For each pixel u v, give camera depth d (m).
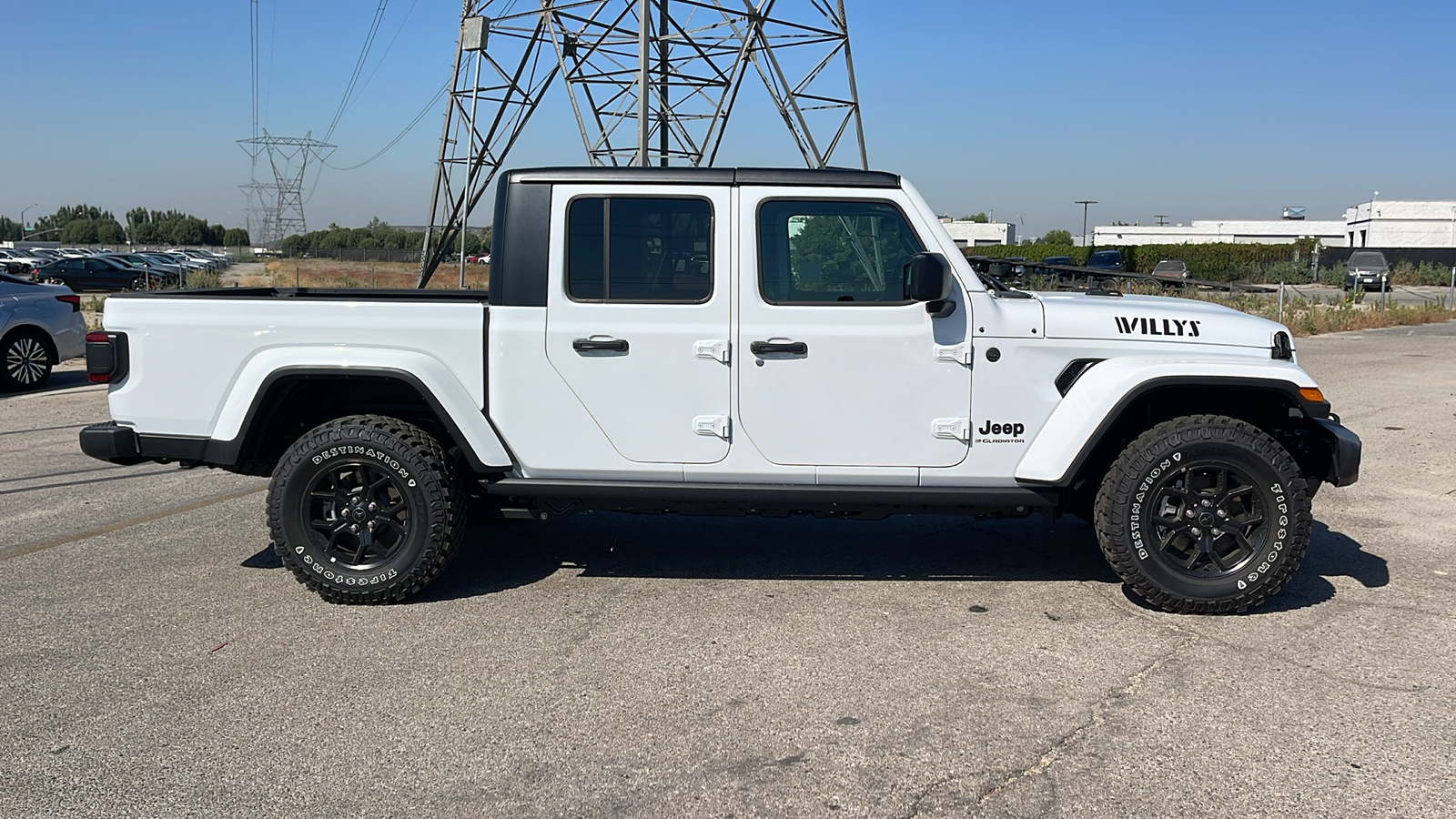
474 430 4.66
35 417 10.32
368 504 4.71
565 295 4.64
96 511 6.56
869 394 4.60
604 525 6.27
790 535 6.04
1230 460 4.47
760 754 3.33
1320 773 3.20
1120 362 4.55
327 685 3.86
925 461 4.64
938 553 5.65
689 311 4.60
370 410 5.10
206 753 3.34
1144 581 4.55
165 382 4.78
